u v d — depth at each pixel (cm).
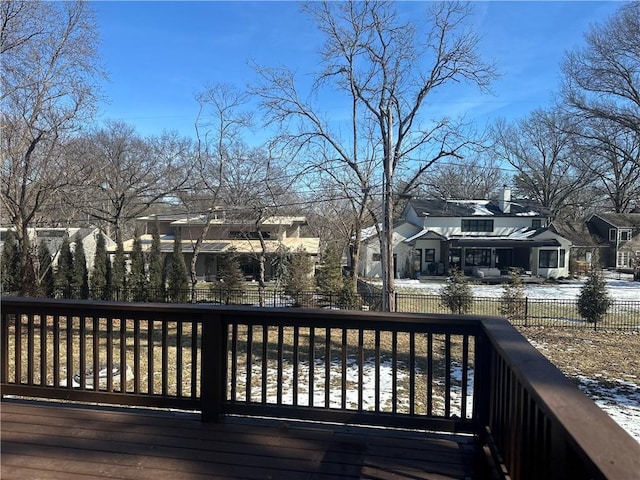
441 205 3291
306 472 234
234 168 2316
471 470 236
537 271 3038
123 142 2648
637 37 2305
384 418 281
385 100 1748
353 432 285
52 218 1930
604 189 4066
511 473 202
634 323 1502
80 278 1964
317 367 773
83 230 2889
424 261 3139
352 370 765
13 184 1414
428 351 280
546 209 3303
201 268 2850
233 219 2373
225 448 261
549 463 143
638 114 2467
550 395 140
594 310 1416
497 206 3356
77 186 1605
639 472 92
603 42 2419
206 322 298
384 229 1670
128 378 651
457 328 276
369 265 3156
